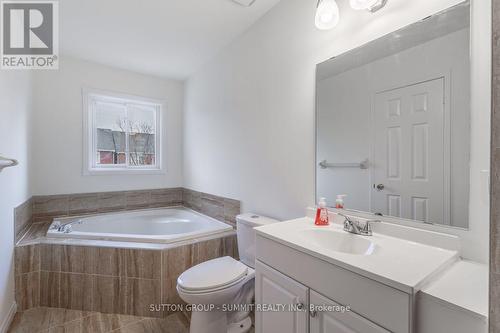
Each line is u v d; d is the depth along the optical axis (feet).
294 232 4.13
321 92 5.02
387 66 3.97
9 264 5.76
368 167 4.23
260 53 6.61
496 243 1.82
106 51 8.39
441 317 2.24
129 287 6.10
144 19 6.53
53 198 8.65
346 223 4.23
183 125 11.29
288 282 3.63
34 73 8.26
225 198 8.19
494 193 1.84
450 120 3.28
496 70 1.84
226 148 8.13
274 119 6.19
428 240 3.43
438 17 3.40
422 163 3.56
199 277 4.88
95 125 9.66
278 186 6.09
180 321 5.88
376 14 4.12
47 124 8.54
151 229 9.54
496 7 1.86
